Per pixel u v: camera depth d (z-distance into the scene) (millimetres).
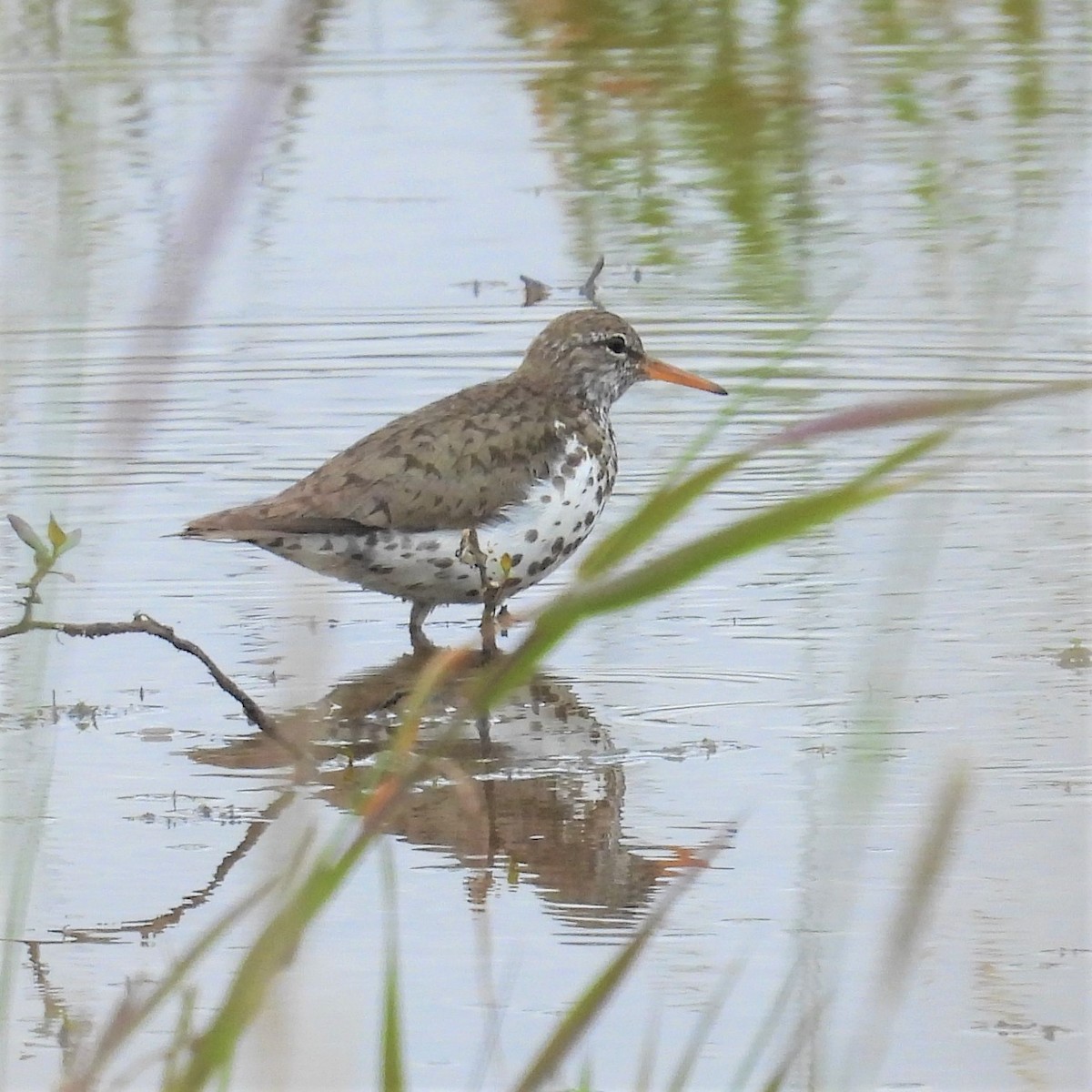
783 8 28203
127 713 12203
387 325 19125
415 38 27719
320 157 23594
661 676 12578
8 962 7004
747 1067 6816
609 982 5812
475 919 9500
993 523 14758
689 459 5379
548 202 22344
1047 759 11000
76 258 15938
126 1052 8461
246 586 14266
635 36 27594
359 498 13094
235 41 26688
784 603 13625
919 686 12125
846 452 16234
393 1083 5965
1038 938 9148
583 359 14430
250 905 5914
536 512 13539
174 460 16250
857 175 22734
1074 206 21250
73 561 14500
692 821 10477
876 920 9336
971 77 25672
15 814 10734
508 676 4844
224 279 20156
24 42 26922
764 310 19281
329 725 11945
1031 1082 8031
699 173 23094
